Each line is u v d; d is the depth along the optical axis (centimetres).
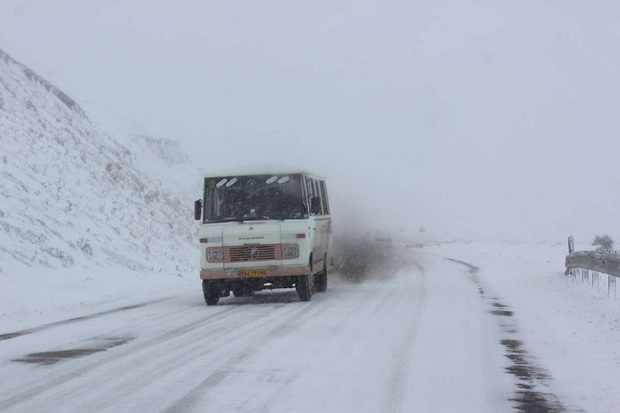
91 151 3894
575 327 1388
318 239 2114
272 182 1959
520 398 890
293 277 1941
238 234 1912
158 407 853
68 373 1044
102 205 3192
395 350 1197
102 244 2775
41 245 2386
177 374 1027
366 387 945
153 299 2075
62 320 1616
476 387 945
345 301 1950
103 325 1530
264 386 952
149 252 3086
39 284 2083
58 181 3088
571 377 995
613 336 1257
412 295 2095
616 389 917
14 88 3762
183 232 3925
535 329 1408
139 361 1126
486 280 2661
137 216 3475
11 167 2842
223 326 1496
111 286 2325
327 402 871
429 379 990
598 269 2097
